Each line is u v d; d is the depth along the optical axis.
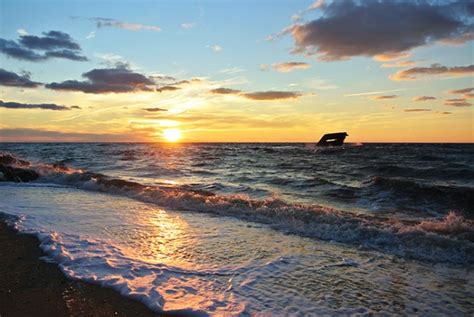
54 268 5.16
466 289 4.70
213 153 49.56
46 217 8.48
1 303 4.14
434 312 4.05
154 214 9.21
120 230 7.40
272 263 5.56
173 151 56.78
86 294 4.36
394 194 12.26
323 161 31.06
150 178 18.75
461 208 10.20
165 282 4.72
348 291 4.58
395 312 4.04
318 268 5.40
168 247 6.31
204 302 4.16
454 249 6.20
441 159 30.67
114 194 12.80
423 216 9.32
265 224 8.26
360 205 10.98
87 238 6.64
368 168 22.27
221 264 5.47
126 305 4.11
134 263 5.36
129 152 51.47
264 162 30.95
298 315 3.91
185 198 10.87
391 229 7.22
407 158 32.59
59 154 44.00
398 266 5.56
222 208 9.82
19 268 5.18
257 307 4.06
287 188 14.88
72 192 13.20
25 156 38.97
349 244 6.75
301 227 7.88
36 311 3.96
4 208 9.63
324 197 12.47
